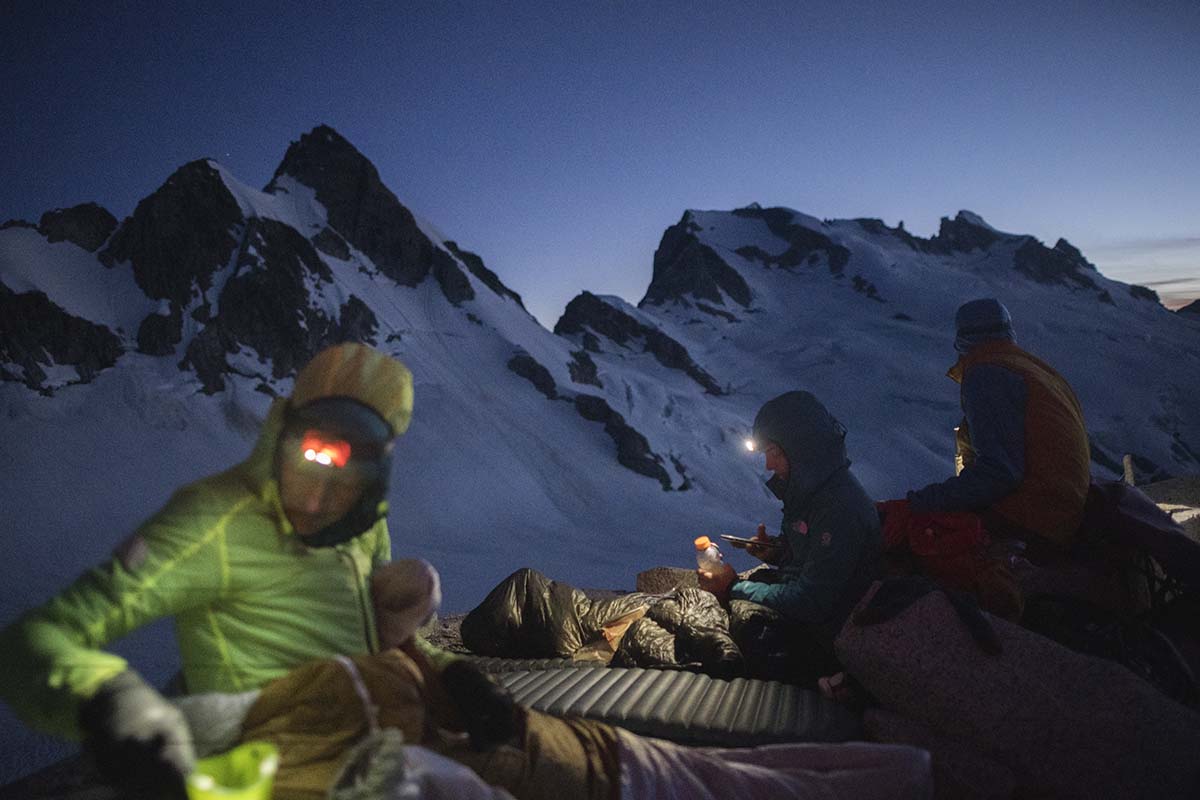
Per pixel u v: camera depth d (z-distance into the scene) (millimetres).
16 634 1566
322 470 1861
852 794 2229
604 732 2201
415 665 2074
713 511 118000
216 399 105188
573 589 4328
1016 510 3746
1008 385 3797
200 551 1806
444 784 1773
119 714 1444
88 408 99438
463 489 105312
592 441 127250
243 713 1809
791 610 3668
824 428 3658
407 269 148625
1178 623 3764
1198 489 7008
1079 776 2604
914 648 2891
